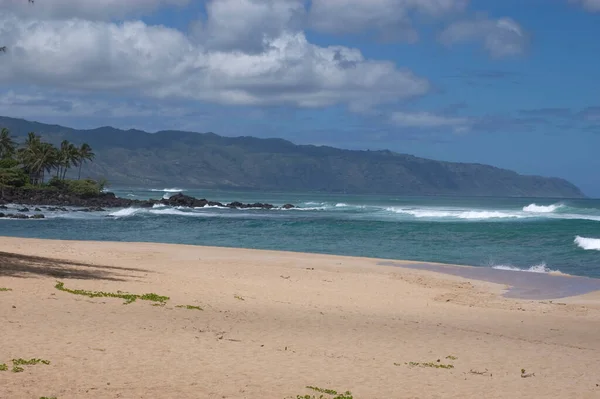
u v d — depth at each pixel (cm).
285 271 3331
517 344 1817
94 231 6388
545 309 2552
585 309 2553
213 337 1593
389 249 5047
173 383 1154
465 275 3575
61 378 1122
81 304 1875
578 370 1523
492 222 7581
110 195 13762
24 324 1530
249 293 2466
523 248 5059
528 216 8862
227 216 9256
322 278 3139
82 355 1295
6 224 6962
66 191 12825
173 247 4416
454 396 1218
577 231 6238
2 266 2502
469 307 2528
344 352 1548
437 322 2114
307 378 1270
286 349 1527
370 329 1891
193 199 12688
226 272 3161
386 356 1541
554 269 3991
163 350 1402
